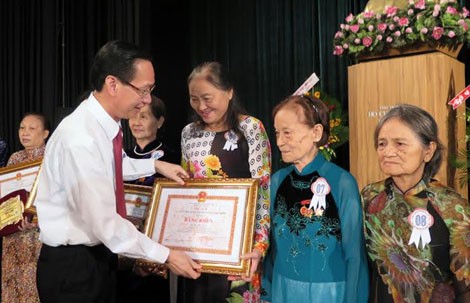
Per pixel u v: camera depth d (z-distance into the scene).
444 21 2.29
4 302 3.01
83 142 1.50
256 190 1.72
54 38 4.64
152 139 2.58
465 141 2.38
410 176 1.38
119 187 1.65
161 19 4.16
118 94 1.57
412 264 1.36
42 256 1.59
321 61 3.62
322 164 1.61
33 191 2.06
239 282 1.91
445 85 2.34
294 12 3.77
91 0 4.50
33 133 3.14
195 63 4.25
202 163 1.99
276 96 3.87
